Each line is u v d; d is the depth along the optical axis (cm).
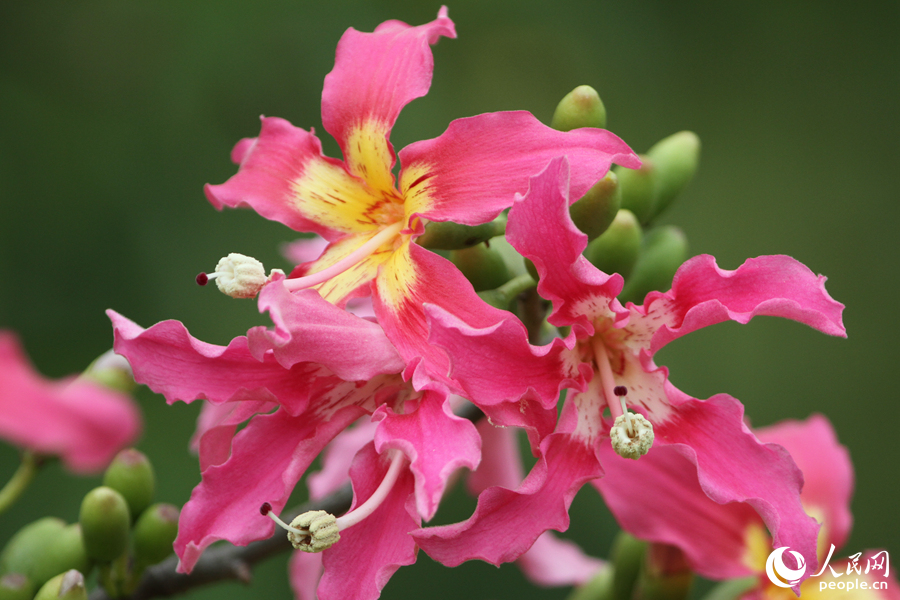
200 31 171
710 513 96
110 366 95
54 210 162
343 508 95
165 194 166
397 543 86
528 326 95
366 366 87
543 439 87
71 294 160
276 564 146
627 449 87
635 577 100
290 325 86
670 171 100
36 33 168
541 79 189
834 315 85
